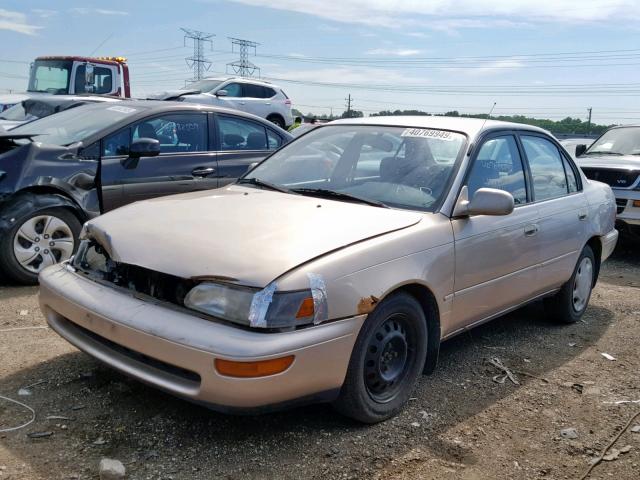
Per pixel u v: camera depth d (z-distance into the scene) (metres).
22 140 5.76
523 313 5.83
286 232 3.28
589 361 4.70
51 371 3.86
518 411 3.80
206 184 6.71
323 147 4.62
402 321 3.53
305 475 2.97
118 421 3.31
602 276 7.72
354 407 3.30
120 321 3.07
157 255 3.17
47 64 14.29
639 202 8.38
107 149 6.04
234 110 7.27
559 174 5.25
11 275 5.47
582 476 3.14
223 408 2.87
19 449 3.01
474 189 4.10
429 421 3.58
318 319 2.97
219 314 2.90
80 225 5.84
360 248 3.24
